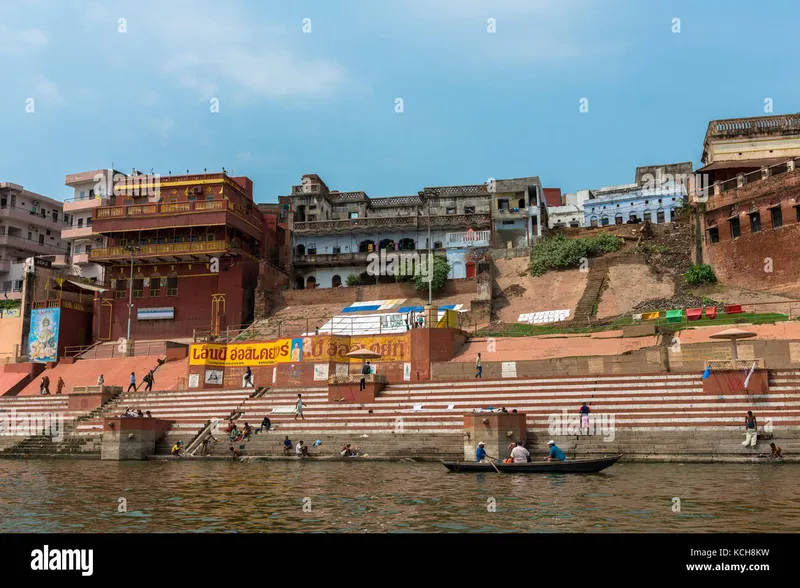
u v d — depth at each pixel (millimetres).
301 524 14289
